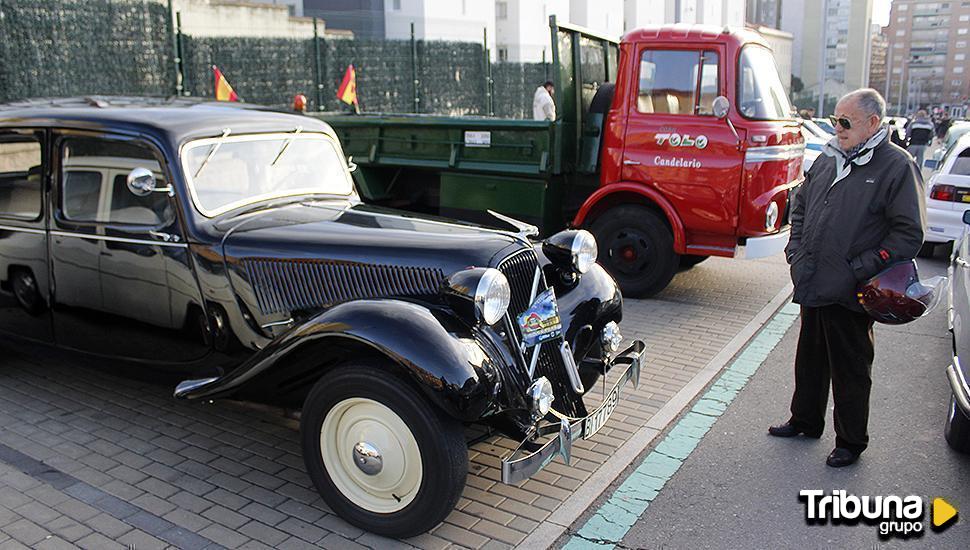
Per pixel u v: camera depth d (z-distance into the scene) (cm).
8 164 463
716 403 518
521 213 802
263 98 1362
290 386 384
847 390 420
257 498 383
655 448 450
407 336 329
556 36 749
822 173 415
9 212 470
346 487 359
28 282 473
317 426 356
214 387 384
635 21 4169
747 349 628
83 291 452
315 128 498
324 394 350
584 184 836
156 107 460
